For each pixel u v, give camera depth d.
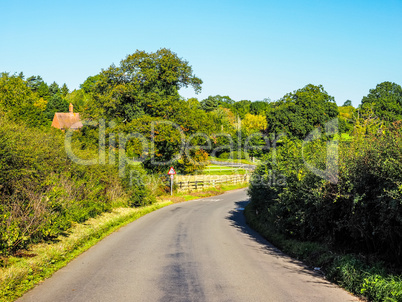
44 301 6.11
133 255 10.21
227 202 31.89
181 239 13.34
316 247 10.09
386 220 7.30
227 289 6.91
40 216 10.39
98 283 7.27
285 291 6.79
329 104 59.09
